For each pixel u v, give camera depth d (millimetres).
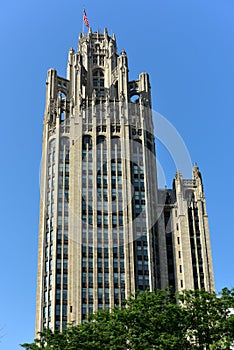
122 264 163250
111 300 157875
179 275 171500
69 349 82375
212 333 82375
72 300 157500
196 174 188625
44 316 157000
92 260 163125
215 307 85250
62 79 194750
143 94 192250
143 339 81688
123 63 195250
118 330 84312
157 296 89312
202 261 174250
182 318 84062
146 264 165375
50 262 164250
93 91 188625
